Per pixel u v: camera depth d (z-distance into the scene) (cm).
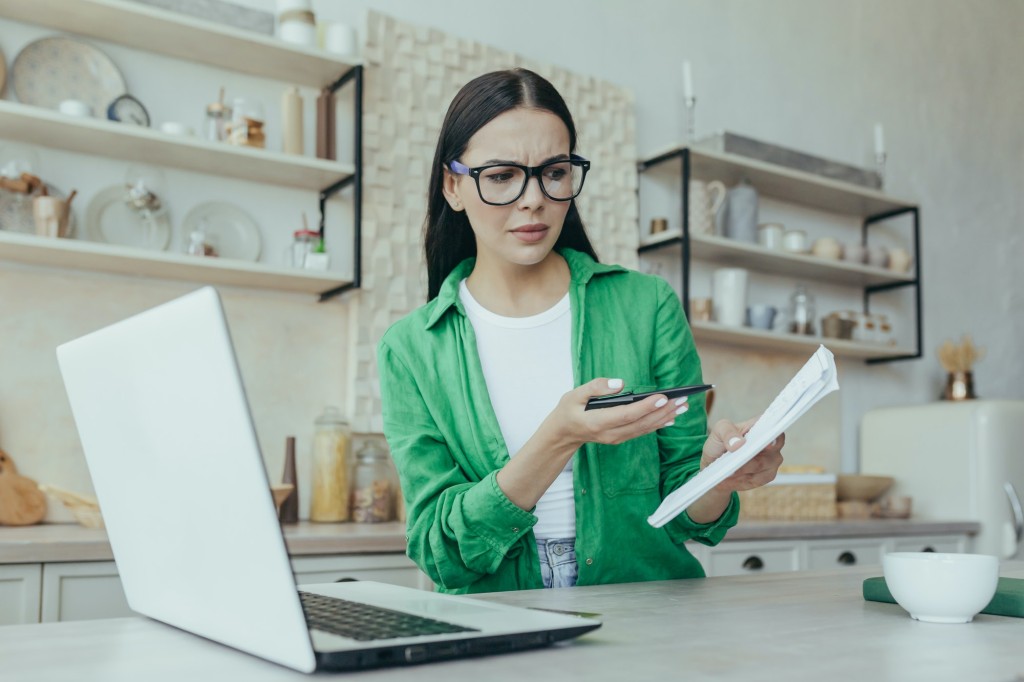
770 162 365
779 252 357
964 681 66
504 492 115
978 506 348
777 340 359
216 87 280
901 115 441
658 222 346
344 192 297
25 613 193
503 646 75
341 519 270
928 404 374
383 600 96
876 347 382
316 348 290
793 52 408
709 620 93
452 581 125
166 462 77
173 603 84
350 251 296
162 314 72
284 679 67
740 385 371
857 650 77
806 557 298
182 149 256
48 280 253
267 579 67
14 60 250
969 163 464
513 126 131
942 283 444
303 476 284
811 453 387
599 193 338
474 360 140
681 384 146
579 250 155
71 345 91
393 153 297
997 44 488
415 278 298
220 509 70
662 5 371
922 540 329
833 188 378
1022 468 353
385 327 291
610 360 142
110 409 85
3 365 246
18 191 240
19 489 239
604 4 356
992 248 466
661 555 140
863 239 420
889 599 104
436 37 308
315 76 288
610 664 72
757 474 118
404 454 135
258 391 280
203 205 273
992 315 460
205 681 67
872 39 438
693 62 377
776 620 93
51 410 251
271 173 278
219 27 258
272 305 285
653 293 149
